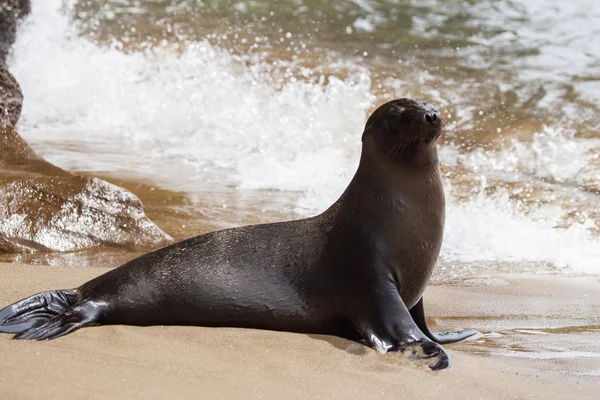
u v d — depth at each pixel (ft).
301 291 72.54
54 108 198.59
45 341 65.00
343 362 63.82
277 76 212.23
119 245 111.86
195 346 65.72
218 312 72.79
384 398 56.18
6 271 90.79
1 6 204.95
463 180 154.10
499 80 206.08
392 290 70.74
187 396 53.36
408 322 68.74
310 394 55.83
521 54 223.92
